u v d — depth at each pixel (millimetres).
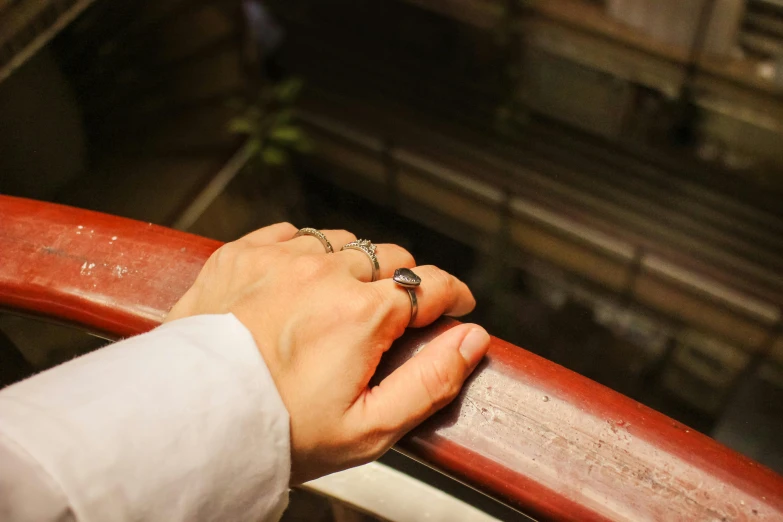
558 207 1406
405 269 461
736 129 1113
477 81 1461
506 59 1383
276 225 528
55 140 965
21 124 882
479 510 525
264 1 1719
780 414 1195
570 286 1429
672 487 415
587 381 446
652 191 1254
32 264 499
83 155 1049
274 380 429
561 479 421
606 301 1408
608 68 1197
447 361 439
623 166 1288
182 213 1441
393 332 455
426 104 1559
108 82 1095
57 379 401
